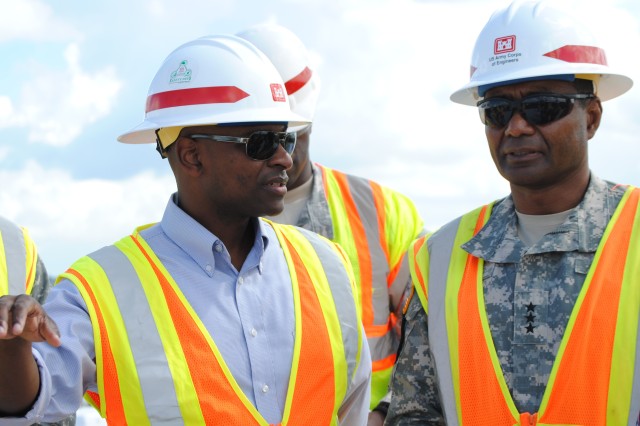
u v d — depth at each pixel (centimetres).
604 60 441
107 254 395
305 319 400
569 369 411
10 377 331
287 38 616
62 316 371
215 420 374
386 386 596
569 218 431
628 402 401
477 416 426
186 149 398
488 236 447
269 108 397
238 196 394
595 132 444
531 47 433
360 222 614
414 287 461
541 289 426
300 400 389
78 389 364
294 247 420
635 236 423
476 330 432
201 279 393
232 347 385
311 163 625
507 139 431
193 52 403
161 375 374
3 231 519
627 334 406
